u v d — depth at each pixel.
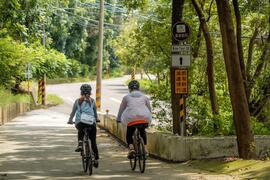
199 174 18.55
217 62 32.94
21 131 38.75
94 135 19.14
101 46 55.19
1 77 47.94
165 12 34.69
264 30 29.48
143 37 35.62
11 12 35.72
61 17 100.44
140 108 19.56
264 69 27.98
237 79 20.06
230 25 19.97
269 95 27.73
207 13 33.94
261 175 17.08
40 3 39.28
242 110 20.16
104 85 113.44
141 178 17.80
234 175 17.98
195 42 31.64
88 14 116.25
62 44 106.00
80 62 129.50
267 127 27.72
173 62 22.66
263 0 29.08
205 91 29.62
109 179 17.62
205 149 21.44
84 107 19.19
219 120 25.00
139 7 31.39
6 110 50.12
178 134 24.73
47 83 118.50
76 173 19.12
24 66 55.34
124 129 30.47
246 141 20.20
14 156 24.23
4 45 44.50
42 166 21.03
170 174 18.67
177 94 24.12
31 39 48.56
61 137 34.12
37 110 69.69
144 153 19.11
